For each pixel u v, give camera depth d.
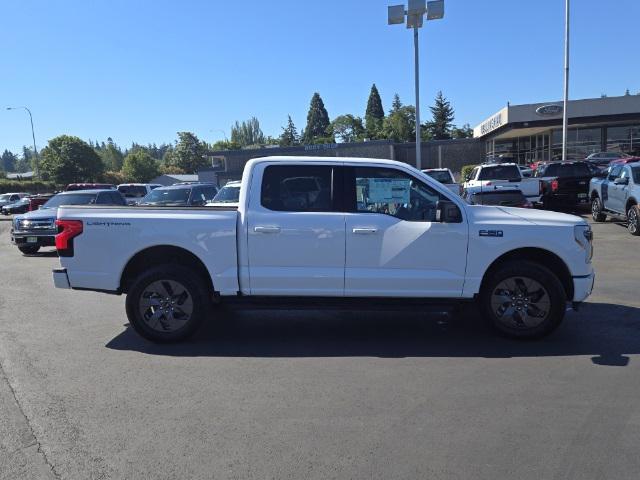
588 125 39.47
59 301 8.74
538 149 44.47
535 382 4.92
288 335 6.53
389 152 55.22
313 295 6.10
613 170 16.44
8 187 65.06
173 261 6.42
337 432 4.02
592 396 4.59
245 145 138.00
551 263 6.25
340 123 91.56
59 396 4.78
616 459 3.60
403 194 6.11
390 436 3.95
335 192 6.09
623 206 15.37
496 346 5.98
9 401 4.68
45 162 74.88
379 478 3.42
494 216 6.15
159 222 6.09
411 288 6.03
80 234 6.17
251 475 3.47
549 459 3.61
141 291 6.15
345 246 5.98
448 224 5.96
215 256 6.07
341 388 4.86
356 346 6.07
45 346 6.25
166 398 4.70
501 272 6.02
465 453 3.69
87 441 3.95
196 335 6.57
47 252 16.20
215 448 3.81
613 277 9.59
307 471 3.50
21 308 8.25
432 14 19.72
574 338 6.22
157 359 5.73
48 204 16.72
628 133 39.38
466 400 4.55
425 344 6.11
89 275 6.22
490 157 51.09
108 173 86.31
